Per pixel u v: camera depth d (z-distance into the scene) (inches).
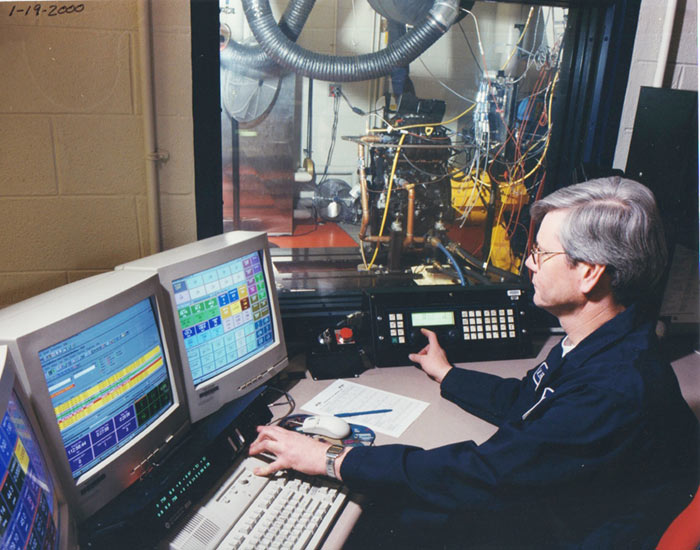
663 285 59.9
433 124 93.9
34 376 29.4
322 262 107.3
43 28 48.7
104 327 34.5
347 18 137.3
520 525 46.1
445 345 58.1
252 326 48.8
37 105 50.4
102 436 34.5
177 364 41.4
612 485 37.3
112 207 54.9
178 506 34.8
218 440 40.1
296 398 50.6
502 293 60.2
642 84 65.6
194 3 51.4
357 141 94.0
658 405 35.5
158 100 53.1
